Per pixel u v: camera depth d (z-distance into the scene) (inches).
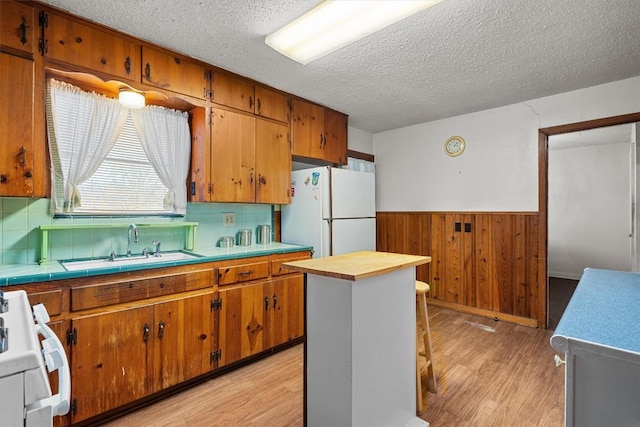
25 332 32.0
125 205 92.7
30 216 77.9
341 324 53.6
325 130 137.0
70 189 81.0
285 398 79.7
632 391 28.6
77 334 66.4
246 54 91.0
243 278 96.0
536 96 124.3
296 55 87.4
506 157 135.3
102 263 82.5
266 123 113.8
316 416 58.4
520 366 95.3
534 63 96.1
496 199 138.3
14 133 66.9
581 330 33.5
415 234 163.8
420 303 82.7
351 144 167.5
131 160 93.7
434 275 156.9
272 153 115.8
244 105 107.1
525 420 70.5
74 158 81.1
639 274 59.8
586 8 69.6
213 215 113.3
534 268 128.4
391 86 114.0
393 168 173.0
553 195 214.8
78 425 67.6
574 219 206.5
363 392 54.8
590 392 30.6
